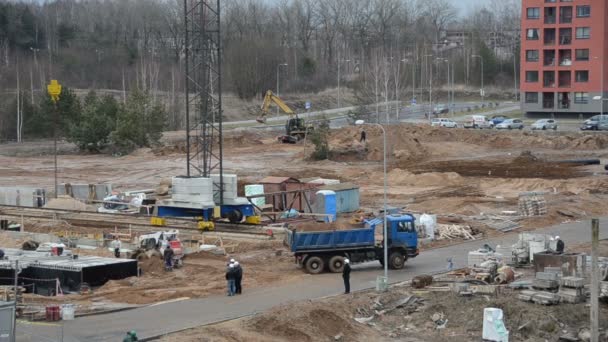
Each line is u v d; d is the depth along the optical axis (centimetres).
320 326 3597
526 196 6650
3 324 3089
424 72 17638
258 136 12688
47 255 4772
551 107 14000
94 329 3547
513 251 4794
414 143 10675
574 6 13550
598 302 3684
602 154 10331
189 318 3719
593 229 3544
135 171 9781
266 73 17512
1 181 8988
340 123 14225
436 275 4531
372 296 4069
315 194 6700
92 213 6619
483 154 10738
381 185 8412
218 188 6178
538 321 3656
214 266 4872
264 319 3591
